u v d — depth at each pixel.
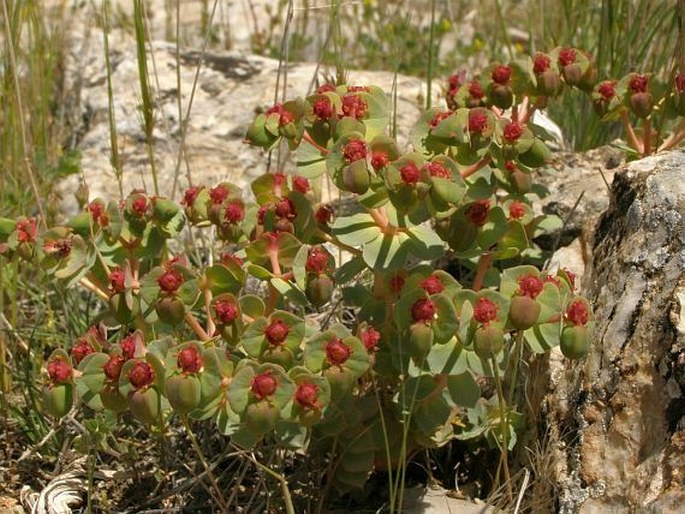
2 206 0.55
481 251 0.38
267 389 0.34
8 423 0.46
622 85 0.44
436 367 0.35
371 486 0.41
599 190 0.49
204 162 0.63
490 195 0.37
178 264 0.36
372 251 0.37
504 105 0.41
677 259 0.37
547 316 0.36
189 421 0.43
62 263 0.39
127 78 0.68
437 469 0.42
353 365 0.35
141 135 0.64
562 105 0.64
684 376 0.34
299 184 0.39
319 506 0.39
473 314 0.35
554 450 0.37
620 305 0.38
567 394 0.39
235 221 0.39
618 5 0.61
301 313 0.39
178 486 0.40
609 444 0.36
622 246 0.40
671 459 0.33
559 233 0.46
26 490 0.42
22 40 0.75
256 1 0.93
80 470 0.43
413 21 0.92
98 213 0.40
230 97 0.65
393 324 0.38
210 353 0.34
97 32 0.77
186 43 0.83
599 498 0.35
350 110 0.38
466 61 0.79
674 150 0.42
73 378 0.37
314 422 0.34
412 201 0.35
